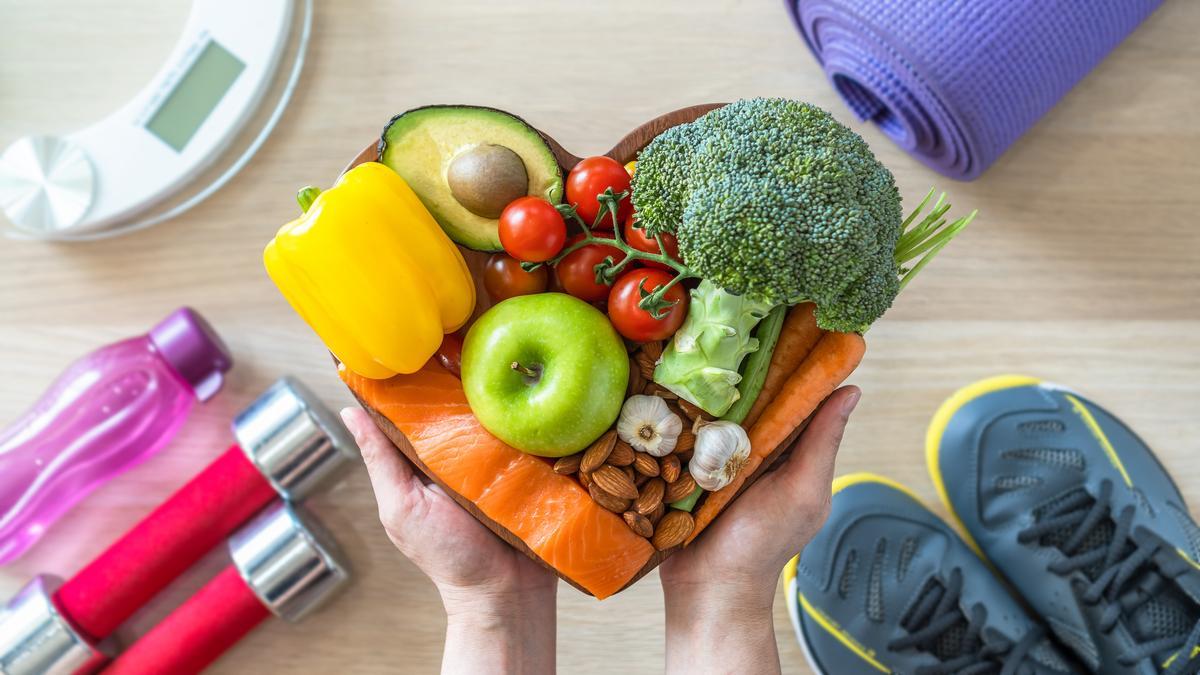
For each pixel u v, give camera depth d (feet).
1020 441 3.82
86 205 3.58
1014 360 3.92
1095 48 3.40
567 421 2.37
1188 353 3.92
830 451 2.75
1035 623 3.84
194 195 3.74
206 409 3.80
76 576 3.61
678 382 2.41
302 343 3.81
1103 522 3.83
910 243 2.60
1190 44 3.90
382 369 2.52
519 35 3.81
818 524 2.82
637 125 3.80
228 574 3.60
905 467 3.94
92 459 3.70
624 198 2.47
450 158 2.49
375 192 2.35
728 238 2.16
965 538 4.08
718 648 2.78
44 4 3.77
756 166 2.20
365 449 2.74
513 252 2.40
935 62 3.16
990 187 3.89
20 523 3.70
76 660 3.56
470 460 2.50
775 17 3.84
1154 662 3.66
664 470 2.47
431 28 3.80
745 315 2.36
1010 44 3.17
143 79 3.78
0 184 3.55
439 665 3.80
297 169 3.76
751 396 2.51
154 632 3.61
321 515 3.79
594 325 2.40
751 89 3.83
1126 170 3.91
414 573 3.81
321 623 3.80
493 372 2.41
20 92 3.77
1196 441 3.93
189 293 3.80
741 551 2.74
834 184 2.19
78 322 3.79
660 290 2.25
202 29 3.61
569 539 2.45
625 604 3.78
